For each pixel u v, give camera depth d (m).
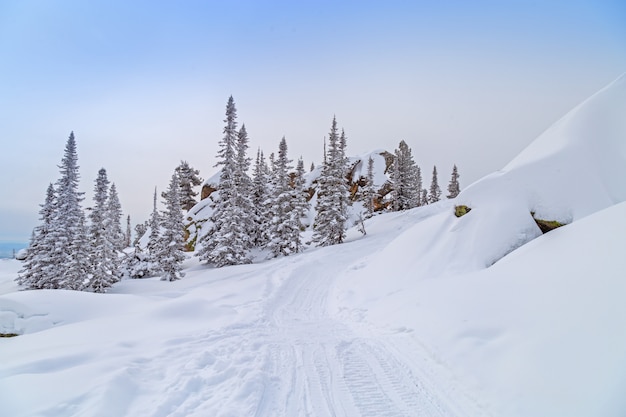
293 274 19.31
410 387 5.31
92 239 28.33
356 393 5.15
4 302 11.38
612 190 10.00
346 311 11.42
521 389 4.46
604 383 3.84
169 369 5.91
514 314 6.32
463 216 12.79
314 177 60.69
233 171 34.16
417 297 9.54
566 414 3.79
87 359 6.29
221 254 30.89
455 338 6.37
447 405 4.72
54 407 4.27
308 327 9.30
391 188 54.66
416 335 7.29
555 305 5.81
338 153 35.31
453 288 8.87
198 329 8.87
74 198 31.28
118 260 33.34
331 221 33.84
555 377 4.34
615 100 11.98
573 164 11.06
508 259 9.30
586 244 6.99
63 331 8.95
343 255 25.86
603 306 4.98
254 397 4.92
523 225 10.91
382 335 7.94
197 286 22.88
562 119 13.65
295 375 5.81
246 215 33.25
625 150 10.48
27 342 8.24
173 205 31.14
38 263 29.50
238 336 8.15
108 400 4.45
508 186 12.21
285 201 33.62
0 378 5.35
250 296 14.53
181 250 30.95
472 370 5.32
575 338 4.75
